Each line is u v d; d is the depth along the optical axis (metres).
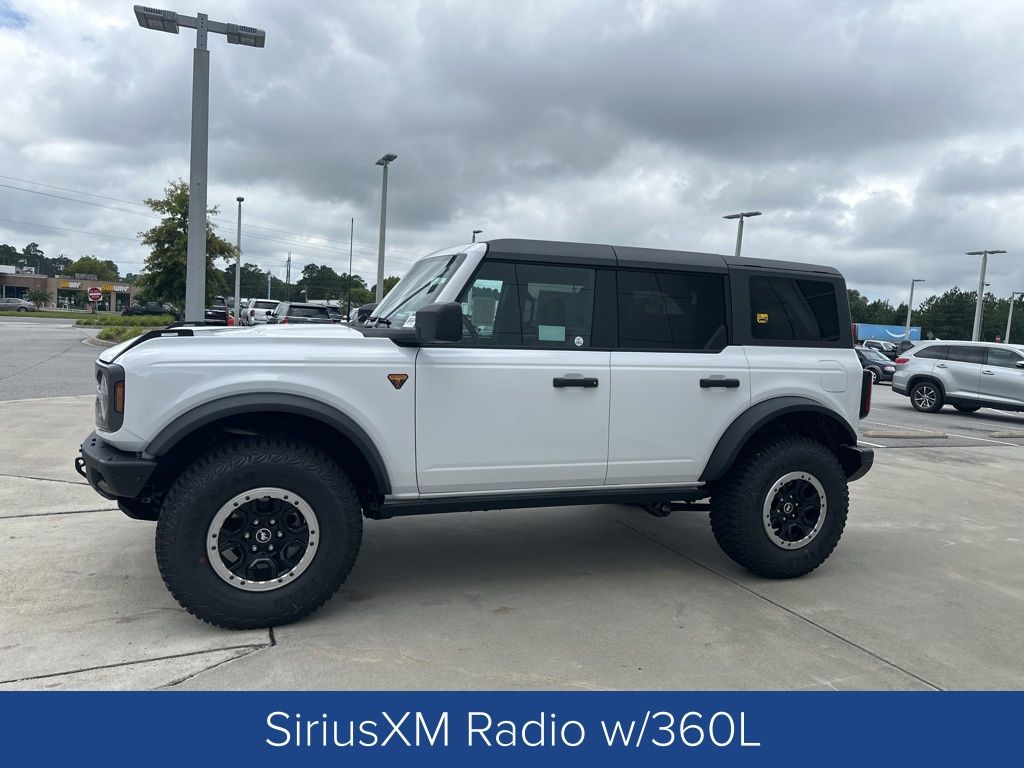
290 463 3.54
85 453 3.65
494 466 4.00
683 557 5.01
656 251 4.41
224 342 3.58
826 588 4.51
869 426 12.94
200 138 11.66
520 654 3.46
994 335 91.88
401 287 4.73
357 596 4.12
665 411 4.29
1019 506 6.98
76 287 96.44
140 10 11.18
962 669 3.46
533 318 4.10
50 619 3.65
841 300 4.82
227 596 3.49
